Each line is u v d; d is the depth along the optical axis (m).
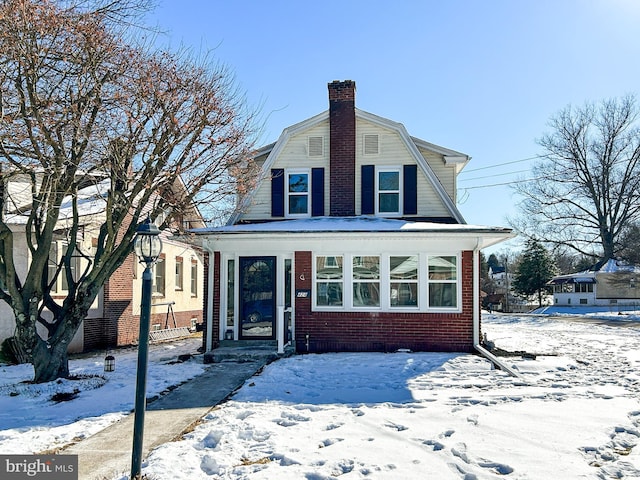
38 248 10.65
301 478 5.12
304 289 14.41
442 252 14.11
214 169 12.23
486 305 64.00
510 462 5.45
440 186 16.22
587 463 5.45
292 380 10.27
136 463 5.18
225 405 8.30
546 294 58.94
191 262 26.22
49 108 10.03
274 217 16.66
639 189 43.28
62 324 11.03
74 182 11.06
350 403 8.37
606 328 24.69
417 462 5.49
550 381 10.12
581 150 45.47
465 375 10.73
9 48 9.21
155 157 11.45
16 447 6.45
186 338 21.98
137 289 20.12
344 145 16.59
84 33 10.09
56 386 10.10
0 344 14.30
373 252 14.34
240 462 5.67
